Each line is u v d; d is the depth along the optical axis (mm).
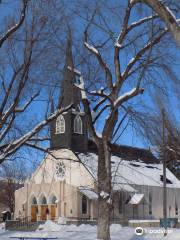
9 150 21812
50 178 65812
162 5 14094
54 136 66062
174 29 13891
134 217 65500
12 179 77125
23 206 68812
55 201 64562
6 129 21484
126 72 24453
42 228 44031
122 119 25562
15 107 21359
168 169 79938
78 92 25281
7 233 35500
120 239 28156
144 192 68312
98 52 24812
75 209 61625
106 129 25266
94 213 61375
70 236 29547
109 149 25500
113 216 61250
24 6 20922
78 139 65500
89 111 25781
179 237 28547
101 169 25562
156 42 23797
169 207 73938
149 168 74688
